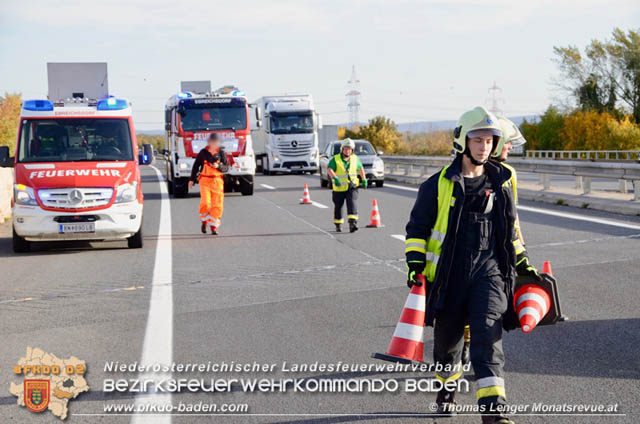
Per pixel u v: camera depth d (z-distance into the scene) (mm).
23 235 13289
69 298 9320
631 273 9711
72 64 22766
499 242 4590
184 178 26484
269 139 42250
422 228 4633
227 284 9922
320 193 26812
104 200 13375
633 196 19078
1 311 8680
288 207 21500
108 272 11227
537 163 22688
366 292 9109
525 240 13141
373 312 8016
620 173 18344
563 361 6070
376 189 28047
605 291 8672
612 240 12703
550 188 22516
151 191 30578
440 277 4531
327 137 55500
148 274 10922
